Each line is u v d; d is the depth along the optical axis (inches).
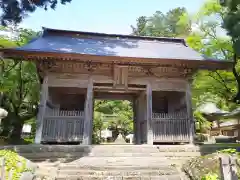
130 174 259.3
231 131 1019.3
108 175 255.0
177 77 454.9
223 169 193.0
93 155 328.5
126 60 387.5
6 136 672.4
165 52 466.0
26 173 228.7
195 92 618.2
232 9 329.4
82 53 373.7
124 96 596.7
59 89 505.7
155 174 263.0
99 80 435.5
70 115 400.5
